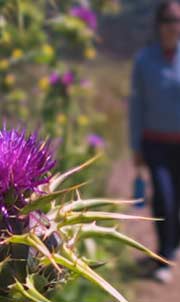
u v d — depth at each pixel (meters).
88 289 8.06
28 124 9.69
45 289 3.83
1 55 8.78
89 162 4.22
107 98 19.92
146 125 10.38
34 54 8.16
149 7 26.77
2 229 3.73
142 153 10.48
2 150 3.87
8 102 10.02
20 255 3.77
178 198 10.88
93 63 22.78
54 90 10.11
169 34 9.92
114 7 10.59
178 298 10.70
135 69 10.27
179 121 10.23
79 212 3.97
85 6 10.52
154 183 10.59
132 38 25.95
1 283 3.73
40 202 3.74
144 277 10.98
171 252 11.03
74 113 10.32
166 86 10.08
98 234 3.98
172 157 10.48
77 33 8.93
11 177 3.74
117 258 9.85
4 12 5.44
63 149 9.73
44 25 8.46
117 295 3.69
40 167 3.85
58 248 3.90
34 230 3.71
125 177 15.76
